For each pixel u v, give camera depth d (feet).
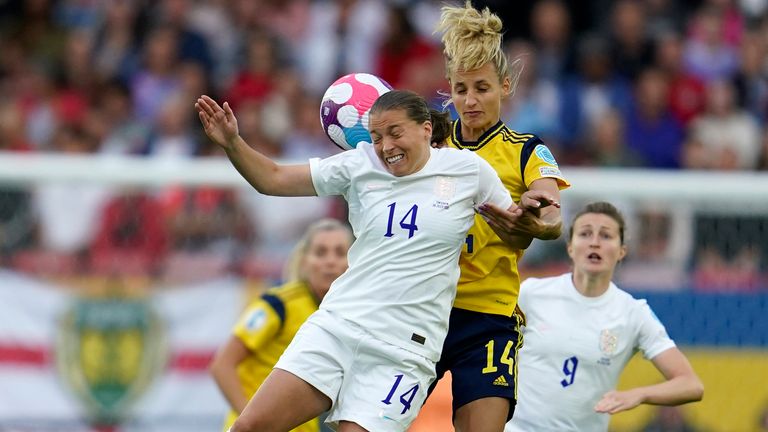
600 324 70.90
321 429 87.40
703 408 99.19
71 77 140.67
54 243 101.76
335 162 58.03
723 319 100.63
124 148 130.82
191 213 102.06
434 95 136.46
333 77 142.92
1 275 101.19
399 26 142.92
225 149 56.95
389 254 56.44
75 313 101.24
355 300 56.54
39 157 104.63
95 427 100.68
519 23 145.07
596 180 101.96
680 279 101.04
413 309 56.29
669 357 71.36
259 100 136.67
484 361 59.67
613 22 145.18
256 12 145.89
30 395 100.53
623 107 138.31
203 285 101.55
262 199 102.68
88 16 149.79
